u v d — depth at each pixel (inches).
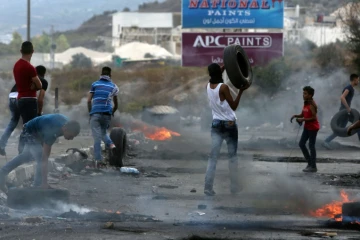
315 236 757.9
